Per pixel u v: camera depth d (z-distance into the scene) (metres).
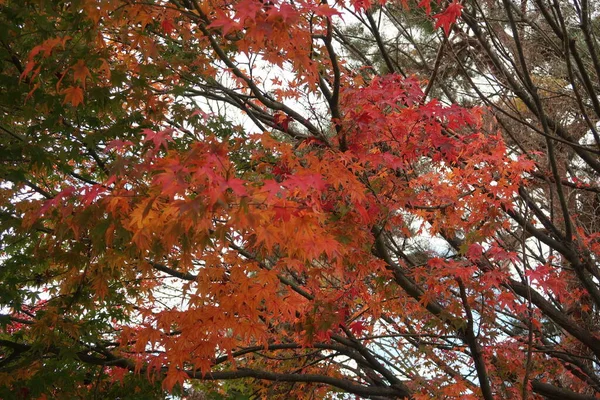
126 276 4.47
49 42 3.15
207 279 3.36
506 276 4.62
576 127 7.39
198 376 5.11
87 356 4.87
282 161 3.82
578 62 5.06
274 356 6.47
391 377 5.71
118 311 4.99
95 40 3.90
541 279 4.60
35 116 4.36
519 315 6.09
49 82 4.25
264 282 3.24
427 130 4.07
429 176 4.41
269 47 3.47
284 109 4.82
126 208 2.78
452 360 6.11
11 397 4.23
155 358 3.43
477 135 4.34
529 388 5.17
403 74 6.07
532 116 6.63
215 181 2.34
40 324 4.25
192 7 4.05
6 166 4.25
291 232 2.69
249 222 2.45
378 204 3.97
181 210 2.28
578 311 7.06
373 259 4.36
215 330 3.25
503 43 6.07
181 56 4.96
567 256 5.79
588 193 7.52
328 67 5.31
